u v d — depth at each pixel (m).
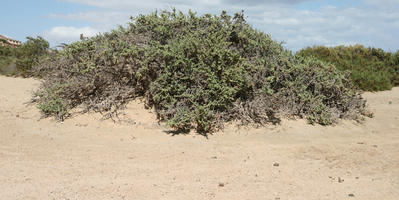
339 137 8.28
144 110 8.95
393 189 5.16
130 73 9.25
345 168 6.14
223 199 4.64
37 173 5.38
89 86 9.16
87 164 5.94
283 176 5.66
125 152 6.72
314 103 9.23
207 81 8.40
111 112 8.77
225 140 7.69
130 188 4.90
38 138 7.40
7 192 4.58
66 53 9.49
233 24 9.55
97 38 9.97
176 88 8.42
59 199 4.43
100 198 4.52
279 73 9.35
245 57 9.49
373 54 18.64
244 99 8.80
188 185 5.11
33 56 15.13
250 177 5.57
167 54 8.41
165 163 6.15
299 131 8.41
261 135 8.07
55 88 9.19
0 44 21.34
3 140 7.11
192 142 7.47
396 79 16.67
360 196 4.88
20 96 10.36
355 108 10.09
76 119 8.55
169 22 9.64
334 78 9.72
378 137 8.40
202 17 9.85
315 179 5.57
